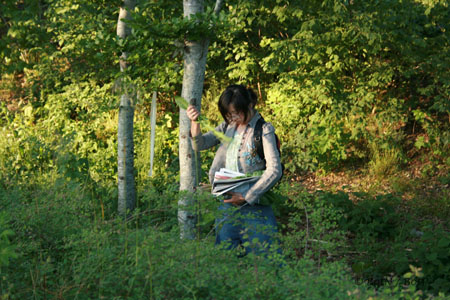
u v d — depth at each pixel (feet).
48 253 8.64
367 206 15.99
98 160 18.48
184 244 7.56
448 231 16.31
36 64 27.12
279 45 20.94
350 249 14.06
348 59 22.06
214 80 26.45
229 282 6.57
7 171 14.10
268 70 22.56
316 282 6.49
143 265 6.90
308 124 22.18
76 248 7.78
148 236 7.57
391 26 20.98
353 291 6.18
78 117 24.16
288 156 22.15
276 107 23.04
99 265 7.16
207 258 7.16
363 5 21.35
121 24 14.93
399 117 22.06
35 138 17.44
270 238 8.84
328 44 22.08
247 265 7.33
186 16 10.36
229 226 9.22
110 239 7.92
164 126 21.52
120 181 14.76
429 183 21.18
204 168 18.39
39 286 7.42
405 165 22.86
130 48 11.35
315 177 22.54
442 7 22.48
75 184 10.78
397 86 25.61
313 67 23.08
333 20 20.86
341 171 22.88
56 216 9.13
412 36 20.84
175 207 8.68
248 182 9.05
